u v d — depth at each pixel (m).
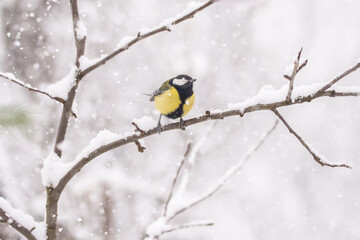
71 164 4.40
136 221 10.47
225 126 16.66
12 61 10.20
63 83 4.39
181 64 15.61
